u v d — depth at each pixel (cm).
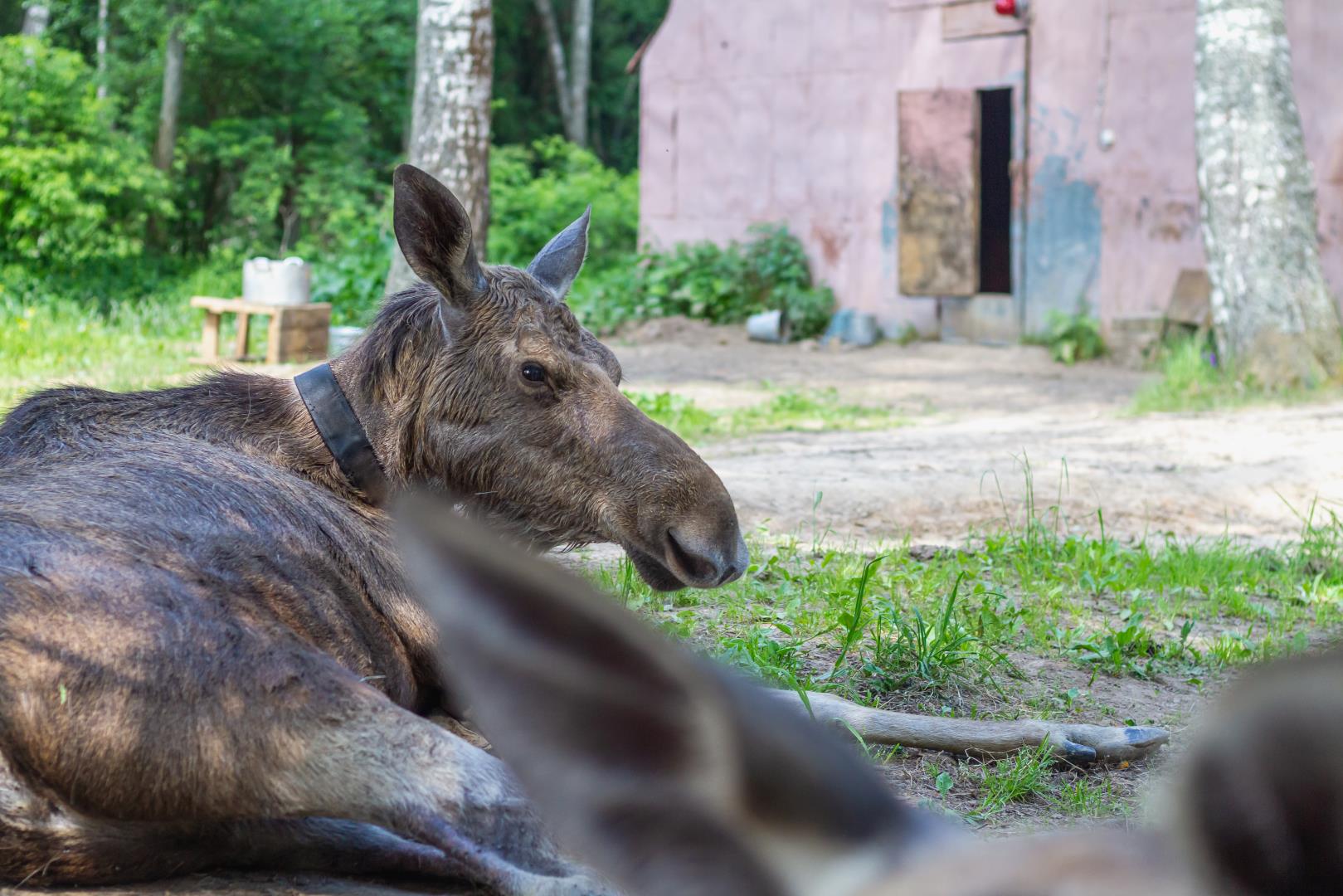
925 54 1808
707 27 1977
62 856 277
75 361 1353
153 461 337
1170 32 1648
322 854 297
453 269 380
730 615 512
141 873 287
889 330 1861
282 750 274
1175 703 466
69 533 296
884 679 454
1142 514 808
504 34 4056
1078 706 454
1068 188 1728
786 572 570
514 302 386
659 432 376
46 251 2016
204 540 312
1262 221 1305
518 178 2752
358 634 335
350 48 2870
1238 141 1314
